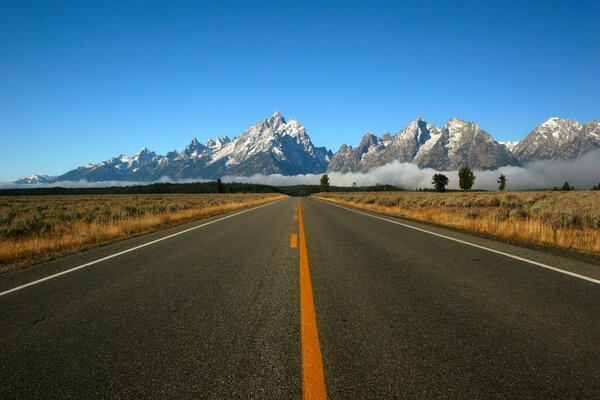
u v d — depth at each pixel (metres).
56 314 5.09
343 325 4.52
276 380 3.24
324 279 6.84
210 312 5.05
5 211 28.50
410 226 16.70
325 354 3.72
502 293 5.87
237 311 5.08
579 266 7.89
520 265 8.02
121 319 4.82
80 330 4.47
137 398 3.01
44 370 3.50
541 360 3.59
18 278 7.42
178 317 4.86
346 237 12.87
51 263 8.95
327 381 3.21
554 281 6.62
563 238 10.91
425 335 4.20
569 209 17.61
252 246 10.95
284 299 5.61
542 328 4.39
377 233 14.00
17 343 4.13
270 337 4.17
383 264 8.20
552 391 3.05
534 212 17.17
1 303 5.69
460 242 11.55
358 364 3.51
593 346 3.90
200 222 19.62
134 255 9.73
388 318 4.75
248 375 3.33
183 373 3.38
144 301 5.61
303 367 3.46
